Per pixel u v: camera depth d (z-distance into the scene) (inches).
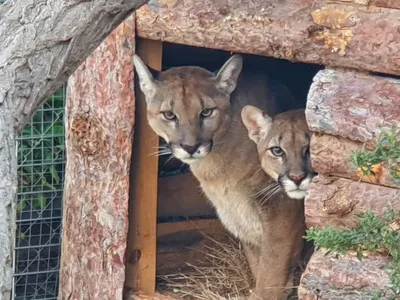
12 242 50.7
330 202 74.8
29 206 102.7
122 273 91.1
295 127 86.0
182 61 105.4
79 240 93.0
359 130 73.2
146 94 89.2
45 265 104.2
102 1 52.4
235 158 89.8
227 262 97.3
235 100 93.0
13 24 52.1
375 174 73.2
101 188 90.9
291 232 89.1
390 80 73.3
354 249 69.6
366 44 73.3
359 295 73.8
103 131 89.7
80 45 53.1
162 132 88.7
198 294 94.0
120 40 87.5
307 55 76.5
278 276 89.4
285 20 77.0
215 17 80.7
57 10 52.1
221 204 92.6
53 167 102.6
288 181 85.3
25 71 51.8
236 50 80.7
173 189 100.8
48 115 102.5
